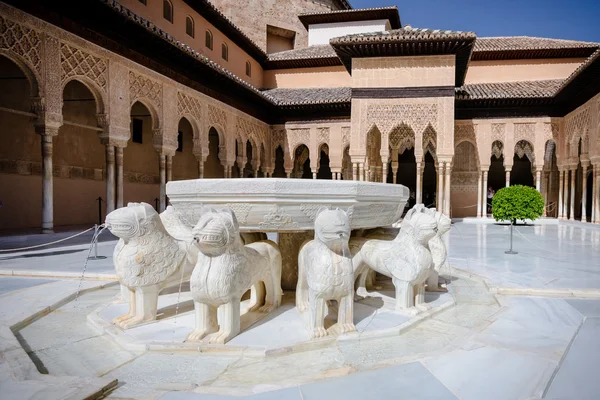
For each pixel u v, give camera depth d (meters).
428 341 2.78
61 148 13.26
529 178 21.95
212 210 2.74
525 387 2.06
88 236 10.02
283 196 3.02
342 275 2.79
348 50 14.11
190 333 2.76
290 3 23.41
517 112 16.45
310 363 2.41
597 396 1.96
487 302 3.83
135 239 3.03
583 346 2.63
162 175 12.40
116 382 2.09
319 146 18.89
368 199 3.33
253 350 2.52
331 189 3.10
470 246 8.21
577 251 7.39
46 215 9.14
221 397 1.96
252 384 2.12
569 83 13.50
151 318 3.13
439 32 13.40
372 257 3.59
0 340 2.62
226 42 18.09
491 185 22.38
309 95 19.00
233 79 14.69
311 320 2.82
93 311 3.39
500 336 2.85
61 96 9.00
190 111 13.65
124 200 15.90
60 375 2.25
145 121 17.14
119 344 2.71
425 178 23.44
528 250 7.53
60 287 4.29
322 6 24.72
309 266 2.83
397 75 14.41
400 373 2.23
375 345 2.70
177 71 12.91
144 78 11.49
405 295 3.36
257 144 18.44
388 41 13.20
